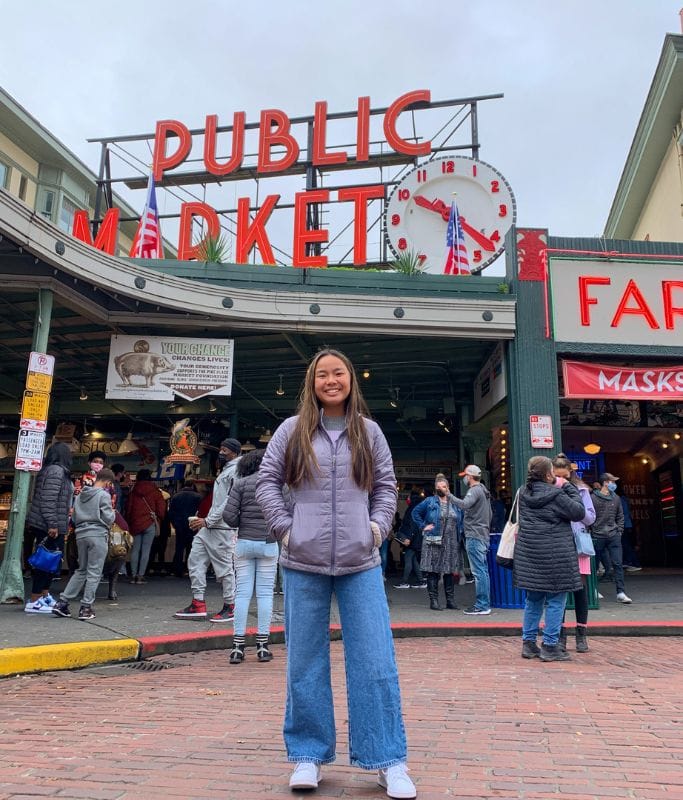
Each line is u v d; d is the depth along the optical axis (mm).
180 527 12664
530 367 9742
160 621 7059
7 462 15734
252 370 12461
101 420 15891
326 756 2824
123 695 4656
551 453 9477
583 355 10125
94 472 7473
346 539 2764
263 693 4703
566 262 10094
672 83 15305
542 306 9945
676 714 4133
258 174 16469
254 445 16047
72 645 5637
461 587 11914
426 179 15133
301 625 2809
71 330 10422
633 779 2982
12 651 5289
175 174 16781
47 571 7219
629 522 14344
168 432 15758
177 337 9828
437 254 14641
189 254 13844
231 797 2707
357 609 2760
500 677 5289
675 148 16656
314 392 2936
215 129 16891
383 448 2951
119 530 8461
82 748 3418
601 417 12305
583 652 6473
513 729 3807
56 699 4543
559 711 4211
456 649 6684
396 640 7270
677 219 16906
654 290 10070
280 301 9680
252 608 8383
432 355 11742
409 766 3143
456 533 9078
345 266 14547
